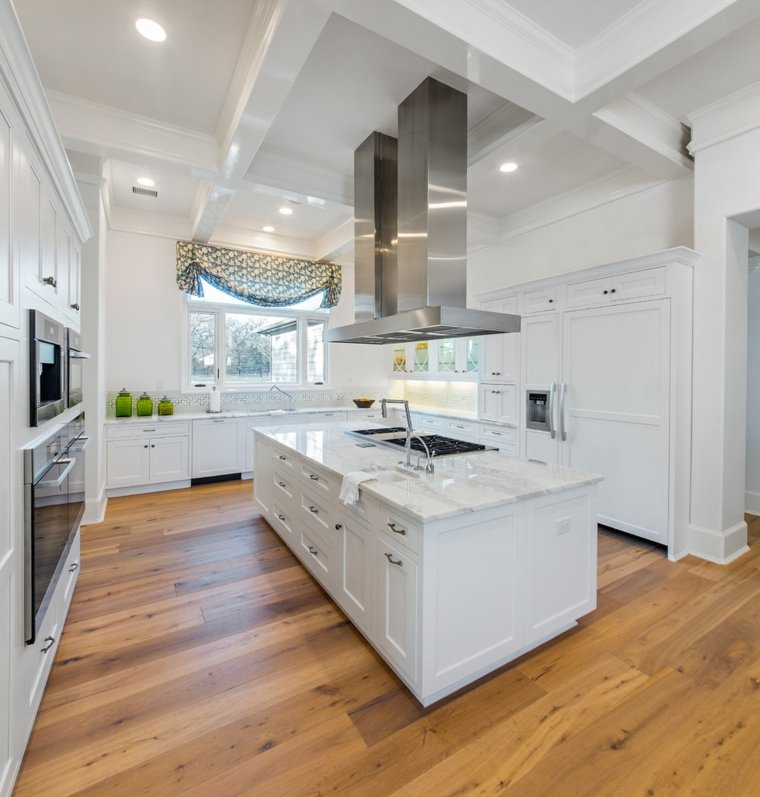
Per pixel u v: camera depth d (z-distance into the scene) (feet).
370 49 7.61
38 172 5.42
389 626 6.17
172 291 17.08
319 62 7.95
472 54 6.71
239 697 5.89
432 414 18.17
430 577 5.45
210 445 16.55
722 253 9.83
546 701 5.80
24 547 4.72
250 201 15.17
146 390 16.71
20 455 4.68
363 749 5.07
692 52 6.66
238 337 19.15
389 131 10.34
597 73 7.44
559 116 8.37
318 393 21.06
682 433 10.23
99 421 12.54
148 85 8.77
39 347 5.19
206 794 4.53
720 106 9.39
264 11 6.64
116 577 9.29
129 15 7.00
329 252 18.78
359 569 7.01
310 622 7.68
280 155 11.43
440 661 5.62
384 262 10.66
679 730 5.34
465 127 8.71
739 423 10.47
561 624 6.99
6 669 4.28
